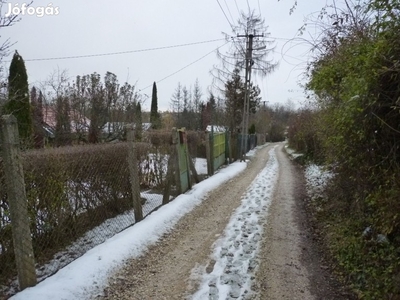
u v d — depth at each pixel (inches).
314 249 173.9
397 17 110.3
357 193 170.4
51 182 151.4
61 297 113.9
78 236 175.6
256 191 335.3
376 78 118.4
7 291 122.3
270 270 146.9
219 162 536.7
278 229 207.2
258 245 178.2
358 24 178.7
